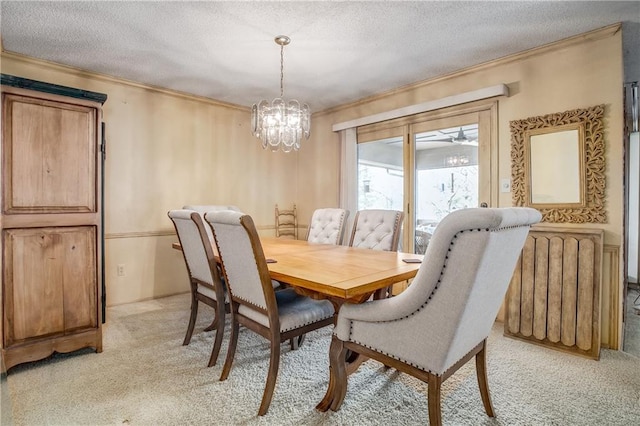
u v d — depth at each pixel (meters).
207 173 4.01
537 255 2.46
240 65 3.03
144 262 3.54
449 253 1.10
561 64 2.61
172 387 1.83
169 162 3.71
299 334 1.74
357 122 3.96
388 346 1.35
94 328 2.26
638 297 3.74
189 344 2.40
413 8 2.15
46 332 2.08
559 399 1.73
